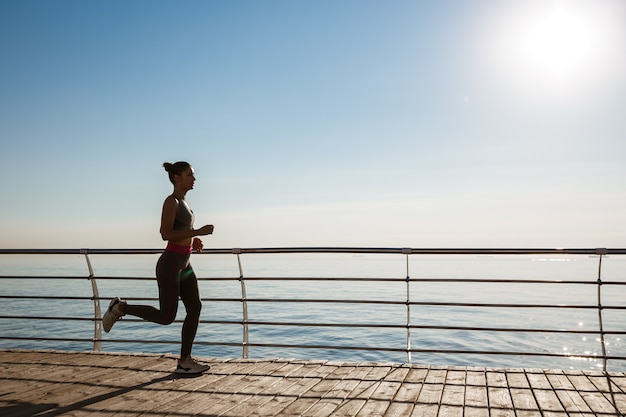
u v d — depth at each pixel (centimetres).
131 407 327
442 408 322
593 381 384
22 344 2006
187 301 418
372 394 354
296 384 382
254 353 1803
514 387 370
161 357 482
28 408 325
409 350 431
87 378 404
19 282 7962
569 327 3069
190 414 312
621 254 407
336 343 2031
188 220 405
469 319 3119
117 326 2519
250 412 315
